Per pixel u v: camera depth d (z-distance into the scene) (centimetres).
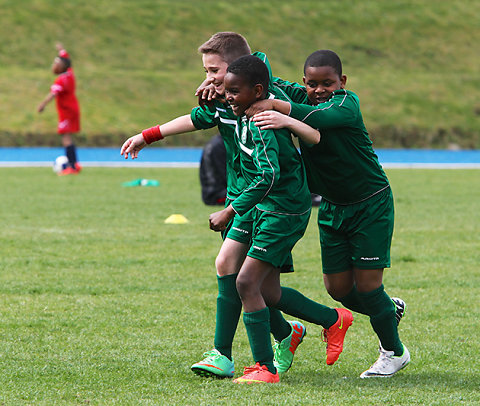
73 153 5725
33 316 1834
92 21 12131
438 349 1605
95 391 1280
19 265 2461
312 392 1278
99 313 1875
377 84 11156
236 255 1385
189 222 3466
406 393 1277
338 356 1473
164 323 1788
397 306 1491
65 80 5606
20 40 11244
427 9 14400
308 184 1438
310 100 1412
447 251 2822
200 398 1233
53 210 3803
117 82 10231
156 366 1445
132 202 4175
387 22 13688
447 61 12812
